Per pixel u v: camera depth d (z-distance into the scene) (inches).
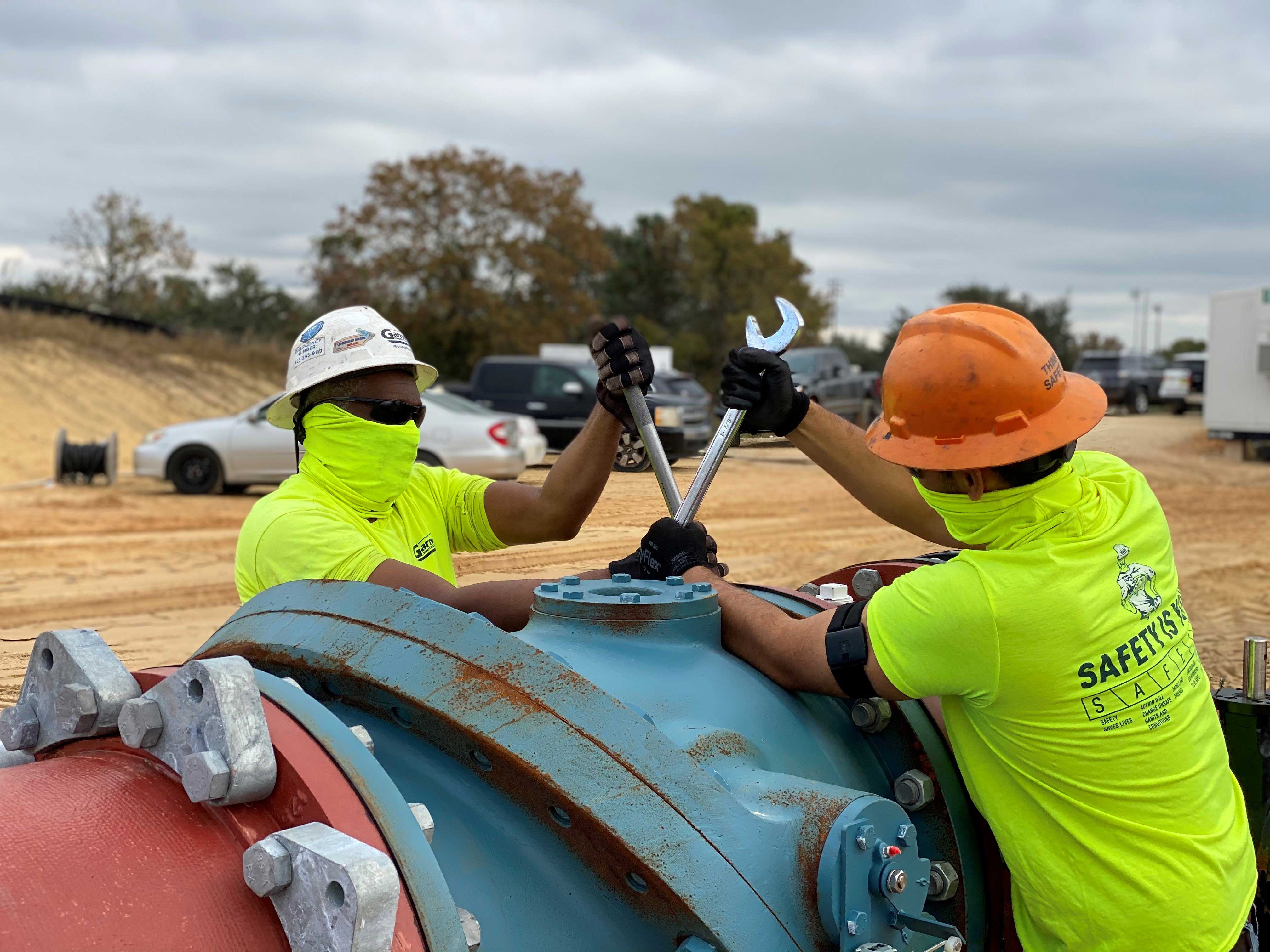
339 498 87.1
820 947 54.7
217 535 454.6
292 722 45.1
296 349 89.2
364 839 41.4
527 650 53.8
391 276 1727.4
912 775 70.9
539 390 768.9
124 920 38.3
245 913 40.1
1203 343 3814.0
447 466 525.0
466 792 54.1
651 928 52.9
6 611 289.1
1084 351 2664.9
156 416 1105.4
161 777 44.8
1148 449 886.4
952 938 56.6
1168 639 70.1
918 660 64.7
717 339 2290.8
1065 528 67.4
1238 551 446.9
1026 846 68.1
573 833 52.1
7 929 36.6
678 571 76.1
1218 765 72.2
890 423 68.2
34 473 751.7
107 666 48.9
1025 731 66.8
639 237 2381.9
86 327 1221.7
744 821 54.1
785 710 67.6
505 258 1765.5
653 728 54.1
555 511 95.4
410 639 54.9
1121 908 66.4
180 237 1921.8
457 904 49.8
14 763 54.4
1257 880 87.9
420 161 1733.5
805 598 82.7
